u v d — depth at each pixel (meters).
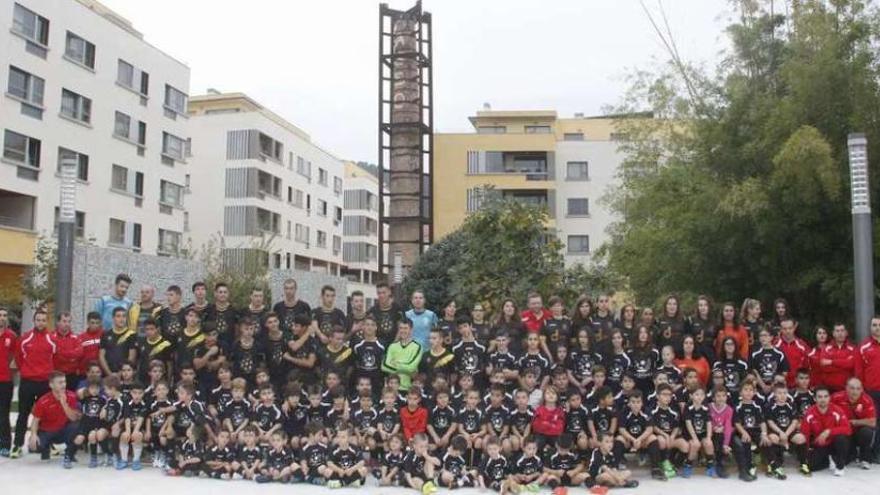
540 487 9.17
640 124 24.89
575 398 9.62
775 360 10.20
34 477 9.21
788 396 9.86
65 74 30.95
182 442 9.67
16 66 28.25
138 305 11.16
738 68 14.55
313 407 9.90
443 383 9.78
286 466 9.34
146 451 10.30
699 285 14.12
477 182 41.72
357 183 69.62
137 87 36.19
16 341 10.42
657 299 15.44
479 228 14.16
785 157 11.23
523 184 41.88
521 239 13.98
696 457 9.75
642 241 17.75
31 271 24.53
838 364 10.33
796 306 13.01
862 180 10.48
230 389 10.02
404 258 22.61
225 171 47.50
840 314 12.38
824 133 11.94
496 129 49.97
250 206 46.97
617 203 28.23
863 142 10.49
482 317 11.61
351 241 69.31
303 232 55.28
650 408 9.75
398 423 9.69
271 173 49.72
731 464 10.34
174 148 39.47
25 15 28.81
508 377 10.25
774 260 12.62
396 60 23.41
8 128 27.92
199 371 10.41
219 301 10.98
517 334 10.95
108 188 33.91
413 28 23.41
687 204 14.93
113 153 34.28
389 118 23.50
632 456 10.43
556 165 43.50
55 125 30.36
